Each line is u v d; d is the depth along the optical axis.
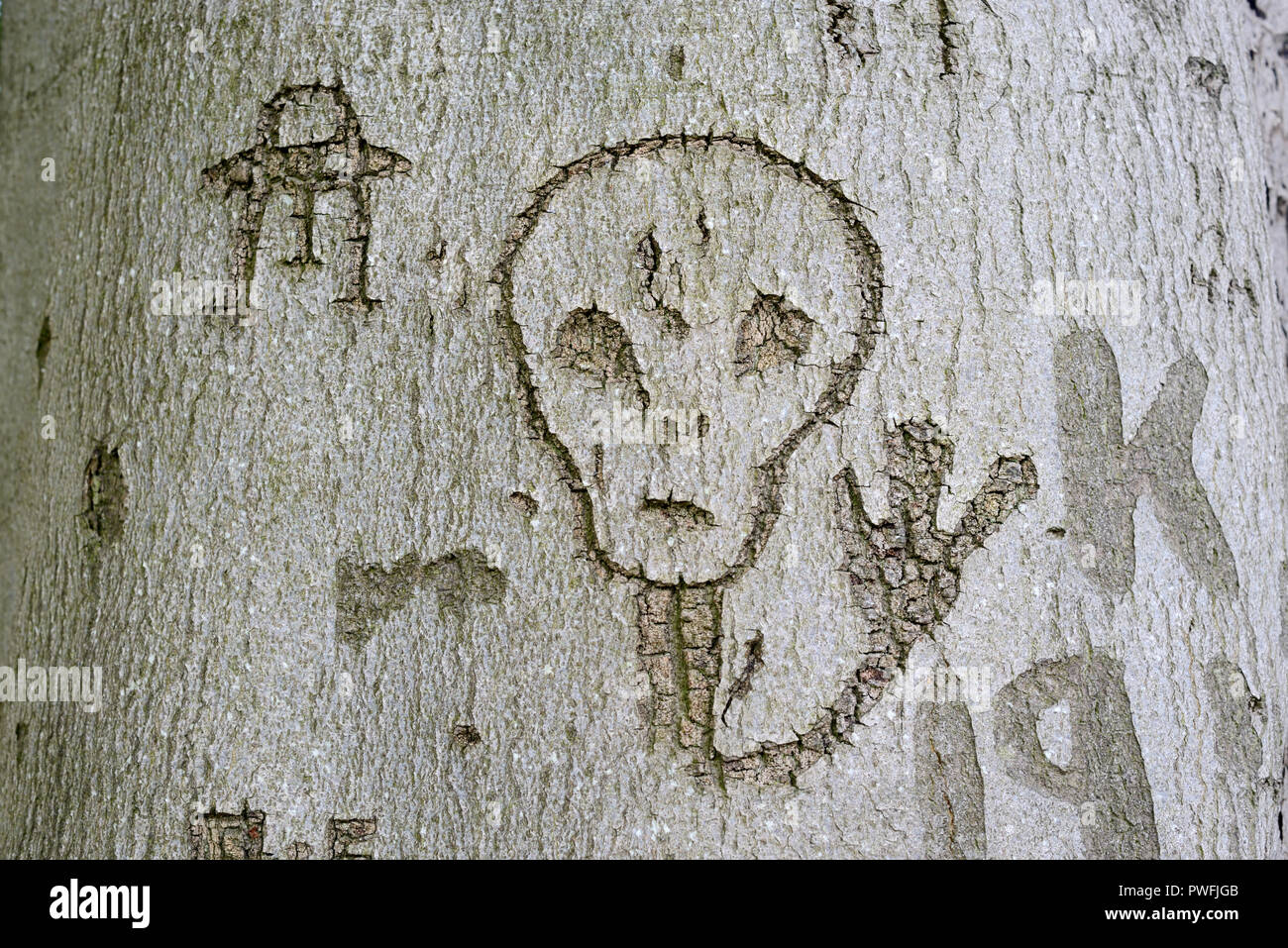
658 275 1.20
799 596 1.17
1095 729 1.20
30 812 1.27
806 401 1.19
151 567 1.23
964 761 1.17
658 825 1.14
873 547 1.18
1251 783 1.26
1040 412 1.23
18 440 1.45
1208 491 1.29
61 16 1.52
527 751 1.15
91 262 1.36
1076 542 1.22
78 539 1.30
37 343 1.44
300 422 1.20
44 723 1.29
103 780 1.21
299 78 1.26
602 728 1.15
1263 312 1.42
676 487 1.18
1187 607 1.25
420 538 1.18
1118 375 1.26
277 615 1.18
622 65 1.23
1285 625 1.36
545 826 1.14
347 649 1.17
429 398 1.19
